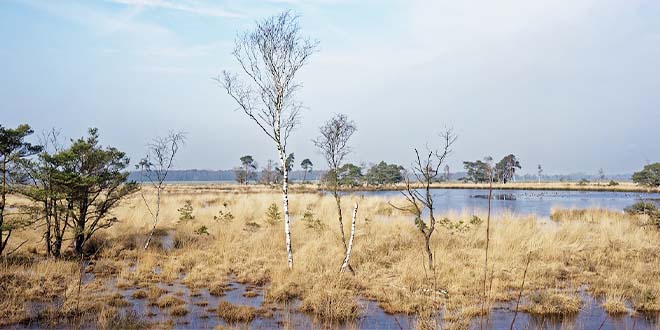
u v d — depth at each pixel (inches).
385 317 307.1
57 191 441.4
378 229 629.6
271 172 2421.3
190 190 1904.5
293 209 901.8
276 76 429.7
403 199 1231.5
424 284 373.7
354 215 419.5
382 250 502.6
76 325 281.4
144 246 523.5
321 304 315.6
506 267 420.5
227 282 393.4
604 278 394.6
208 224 673.6
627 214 841.5
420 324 278.7
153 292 347.6
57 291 349.7
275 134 429.7
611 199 1664.6
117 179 489.4
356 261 452.1
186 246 529.3
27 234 526.6
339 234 576.7
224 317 300.7
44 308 308.7
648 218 696.4
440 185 3083.2
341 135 467.5
